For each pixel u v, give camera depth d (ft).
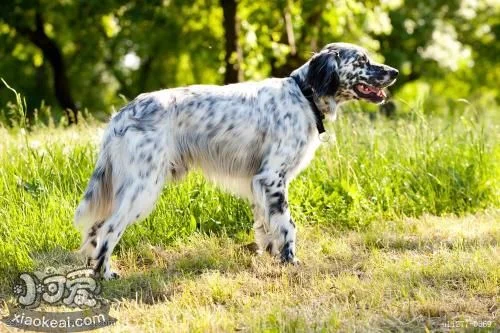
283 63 69.56
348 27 69.00
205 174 26.27
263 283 23.57
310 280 23.75
